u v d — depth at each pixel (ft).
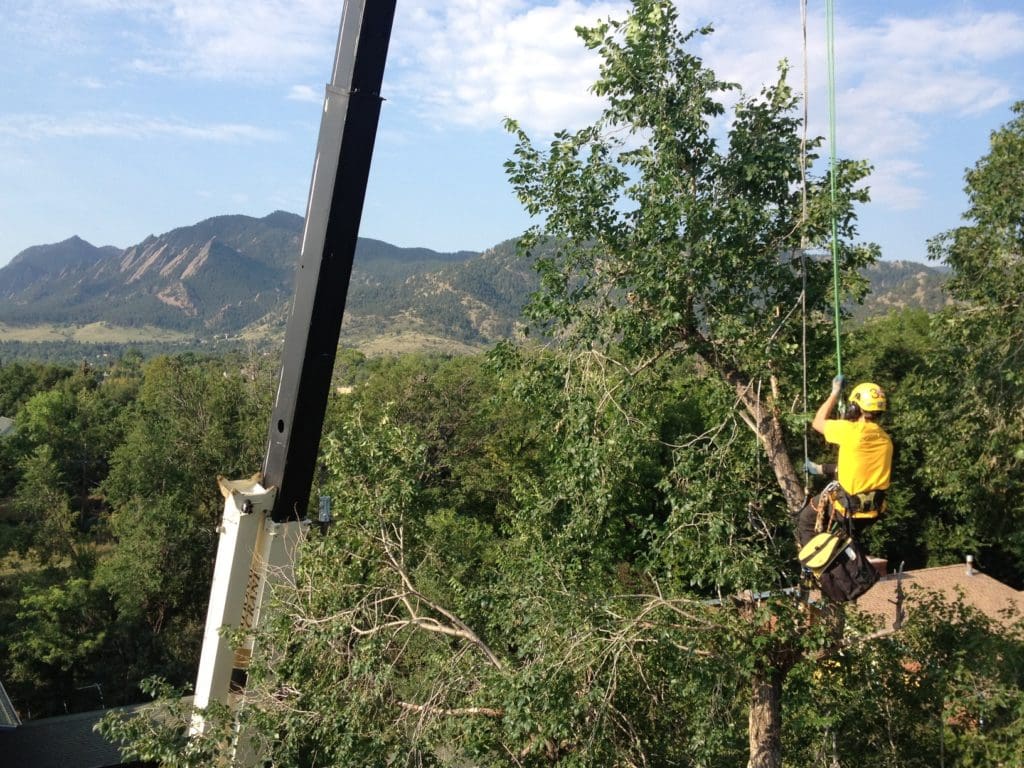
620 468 30.60
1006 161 44.68
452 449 109.19
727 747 27.84
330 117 22.13
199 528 93.30
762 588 24.94
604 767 23.95
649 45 26.91
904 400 50.62
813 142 27.91
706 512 26.30
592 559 31.40
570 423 30.17
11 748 61.21
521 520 33.58
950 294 48.93
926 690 28.19
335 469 28.55
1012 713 25.96
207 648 23.59
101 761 60.34
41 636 78.79
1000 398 42.14
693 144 27.94
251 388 103.19
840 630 24.84
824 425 18.72
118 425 152.66
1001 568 97.50
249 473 99.45
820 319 30.17
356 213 22.53
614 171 28.12
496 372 31.40
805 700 26.08
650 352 29.58
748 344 28.27
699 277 26.89
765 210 27.32
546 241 29.84
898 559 101.50
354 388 116.57
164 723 24.93
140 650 84.02
